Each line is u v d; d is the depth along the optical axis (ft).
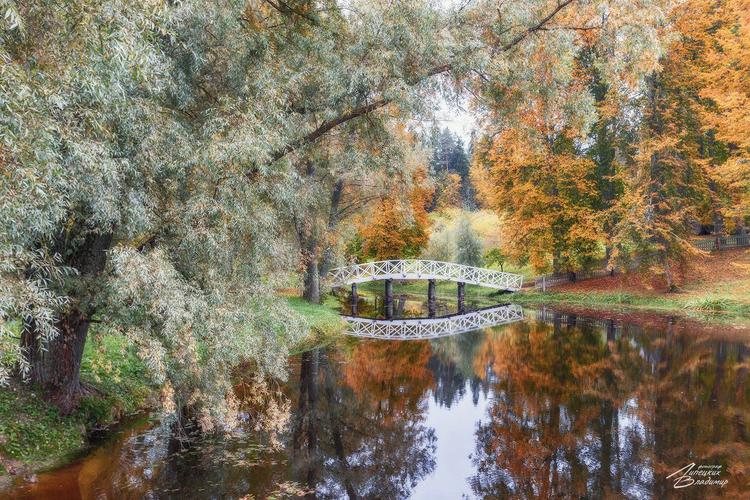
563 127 76.95
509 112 31.71
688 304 66.39
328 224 62.64
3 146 12.28
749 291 65.62
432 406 31.17
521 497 19.33
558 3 29.37
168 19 16.43
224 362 21.97
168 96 22.79
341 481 20.26
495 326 61.98
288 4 29.04
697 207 76.59
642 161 71.26
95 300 19.10
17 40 14.11
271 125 22.77
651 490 19.62
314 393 33.42
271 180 23.76
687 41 73.31
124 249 17.71
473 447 24.63
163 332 18.89
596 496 19.27
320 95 28.48
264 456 22.00
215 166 19.83
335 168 49.96
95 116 16.56
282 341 24.95
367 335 56.49
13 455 18.28
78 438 21.07
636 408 29.73
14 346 14.38
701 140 76.84
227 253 21.94
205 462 20.94
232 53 24.16
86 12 14.01
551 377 37.63
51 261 16.24
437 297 99.96
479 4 29.55
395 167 32.89
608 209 77.77
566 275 92.43
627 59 29.73
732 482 20.21
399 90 26.04
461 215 115.14
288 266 27.89
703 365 39.32
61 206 16.01
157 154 19.39
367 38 26.84
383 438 25.80
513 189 83.92
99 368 26.76
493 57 28.99
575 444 24.56
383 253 93.56
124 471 19.70
